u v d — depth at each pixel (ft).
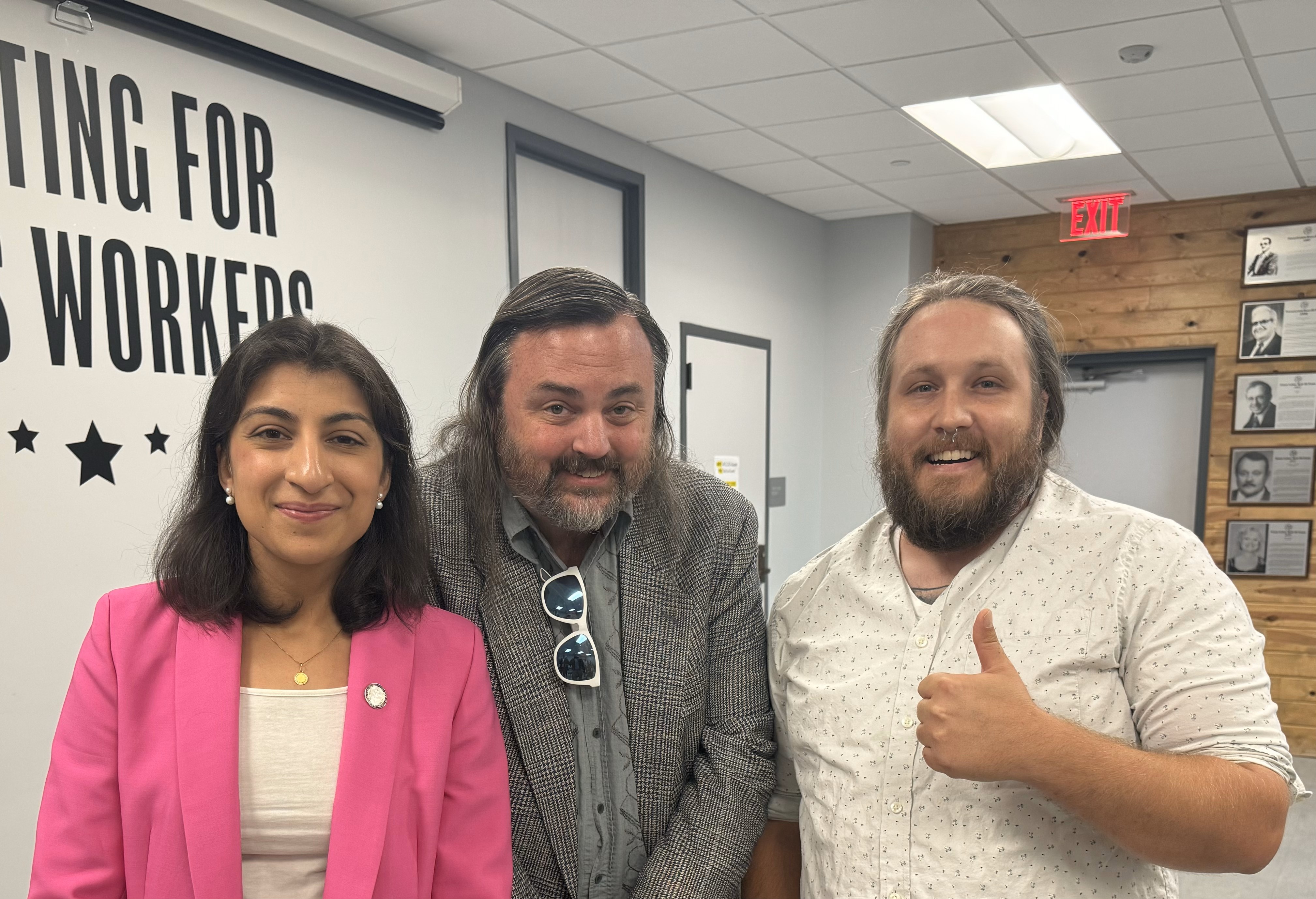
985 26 10.36
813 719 4.33
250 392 3.57
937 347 4.03
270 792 3.59
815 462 20.13
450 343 11.58
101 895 3.43
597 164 13.80
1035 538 4.04
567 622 4.36
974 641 3.65
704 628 4.74
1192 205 17.38
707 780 4.57
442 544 4.42
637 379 4.18
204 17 8.49
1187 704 3.51
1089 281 18.47
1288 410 16.53
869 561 4.52
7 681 7.57
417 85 10.52
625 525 4.67
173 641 3.68
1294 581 16.47
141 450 8.40
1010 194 17.39
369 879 3.51
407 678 3.85
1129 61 11.25
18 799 7.66
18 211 7.55
